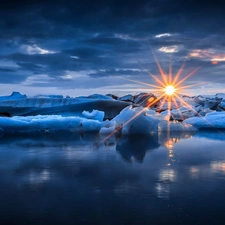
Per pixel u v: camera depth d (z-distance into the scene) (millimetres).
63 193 4672
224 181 5254
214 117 16859
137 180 5352
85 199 4395
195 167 6355
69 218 3760
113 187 4945
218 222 3621
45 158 7484
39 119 14203
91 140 11094
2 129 13469
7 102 18641
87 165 6617
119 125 13438
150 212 3918
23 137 11969
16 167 6449
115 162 6938
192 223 3600
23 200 4375
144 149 8914
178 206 4105
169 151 8555
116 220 3693
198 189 4809
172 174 5762
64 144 10047
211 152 8336
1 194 4637
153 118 13578
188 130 14516
